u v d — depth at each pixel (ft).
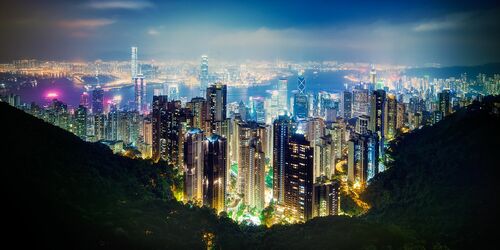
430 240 144.15
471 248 136.46
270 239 157.38
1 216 121.29
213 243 156.56
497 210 155.12
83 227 131.95
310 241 148.25
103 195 165.27
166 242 139.85
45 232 122.62
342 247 139.03
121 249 128.06
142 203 170.40
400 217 175.01
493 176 179.63
